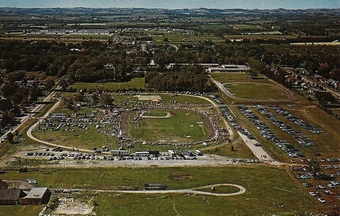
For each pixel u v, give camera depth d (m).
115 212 186.25
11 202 193.88
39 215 182.88
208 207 192.00
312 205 195.25
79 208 189.62
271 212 187.88
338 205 195.50
